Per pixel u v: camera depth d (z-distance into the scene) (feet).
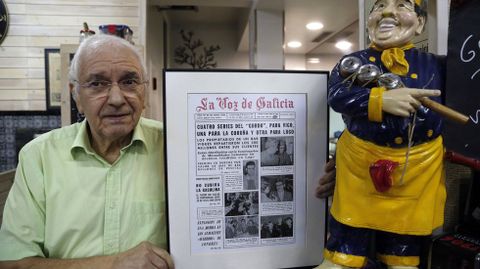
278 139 2.62
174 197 2.51
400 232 2.08
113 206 3.01
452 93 2.11
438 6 2.65
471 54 2.08
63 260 2.79
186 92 2.49
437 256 2.32
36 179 3.03
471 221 2.47
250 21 10.52
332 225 2.35
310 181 2.69
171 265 2.53
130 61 2.81
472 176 2.50
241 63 15.96
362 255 2.23
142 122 3.46
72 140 3.19
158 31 11.62
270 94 2.59
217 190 2.56
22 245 2.90
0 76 7.20
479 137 2.04
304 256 2.70
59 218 2.97
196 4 9.92
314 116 2.67
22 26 7.13
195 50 15.75
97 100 2.79
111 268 2.63
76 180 3.03
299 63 17.07
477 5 2.06
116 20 7.22
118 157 3.12
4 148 7.35
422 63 2.14
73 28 7.18
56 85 7.26
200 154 2.52
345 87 2.10
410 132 1.96
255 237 2.63
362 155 2.08
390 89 1.98
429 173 2.05
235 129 2.55
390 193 2.06
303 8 9.61
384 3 2.22
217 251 2.58
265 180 2.62
